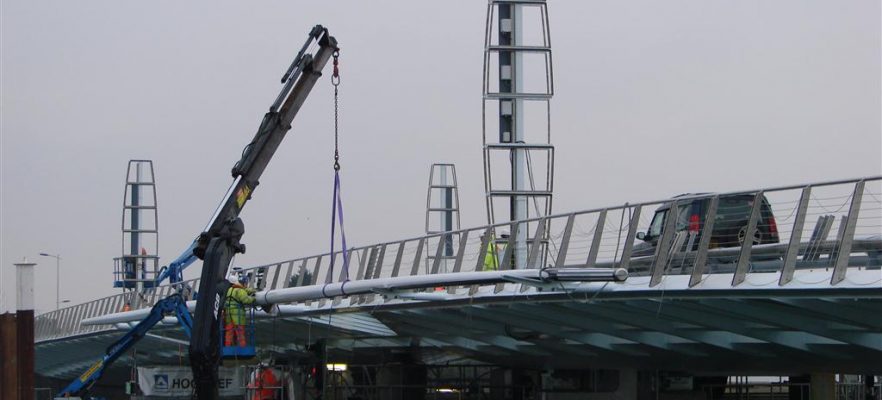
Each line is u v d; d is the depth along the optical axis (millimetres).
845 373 39375
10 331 36906
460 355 46844
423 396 48875
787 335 31172
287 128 36781
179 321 43250
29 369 36938
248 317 39781
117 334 56312
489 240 34750
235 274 44562
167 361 59656
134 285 80562
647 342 35062
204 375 34250
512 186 47156
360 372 51312
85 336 60062
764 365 37469
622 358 40094
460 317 37594
